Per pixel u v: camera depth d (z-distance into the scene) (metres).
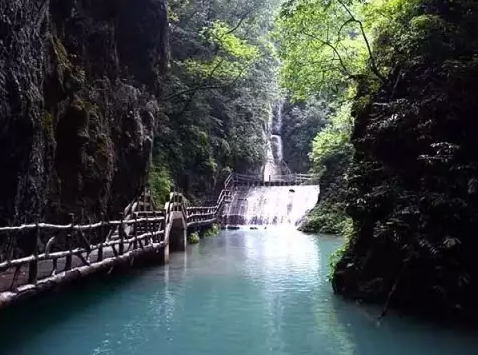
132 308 10.47
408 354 7.52
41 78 9.76
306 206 33.59
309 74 16.11
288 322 9.41
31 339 8.22
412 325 8.95
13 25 8.15
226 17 30.66
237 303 10.95
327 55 15.83
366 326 9.03
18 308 10.12
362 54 15.60
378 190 10.00
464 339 8.13
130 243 12.10
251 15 31.89
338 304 10.77
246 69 30.42
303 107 48.12
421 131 9.59
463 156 9.14
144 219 13.75
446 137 9.48
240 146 33.81
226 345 8.06
